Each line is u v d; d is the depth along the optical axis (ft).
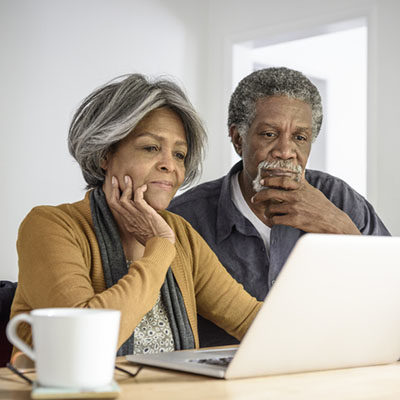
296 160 6.02
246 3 12.67
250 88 6.04
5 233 10.68
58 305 3.59
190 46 13.08
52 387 2.22
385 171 10.49
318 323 2.78
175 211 6.22
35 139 11.05
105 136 4.37
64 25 11.39
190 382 2.60
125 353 4.16
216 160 13.05
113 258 4.37
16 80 10.81
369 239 2.77
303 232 6.07
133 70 12.25
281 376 2.80
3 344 4.79
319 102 6.13
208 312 4.77
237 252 5.98
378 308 2.96
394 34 10.48
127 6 12.18
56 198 11.32
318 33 11.85
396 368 3.12
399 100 10.39
